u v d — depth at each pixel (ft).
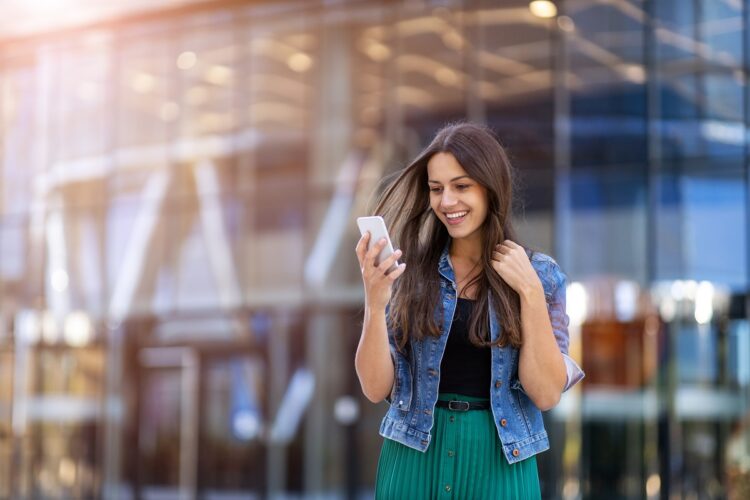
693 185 38.50
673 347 38.40
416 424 9.35
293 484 48.21
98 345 53.78
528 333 9.08
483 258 9.36
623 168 39.83
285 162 49.57
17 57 57.31
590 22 41.16
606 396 39.45
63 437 54.34
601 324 39.75
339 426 47.52
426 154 9.36
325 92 48.62
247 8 50.88
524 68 42.57
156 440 51.90
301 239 48.88
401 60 46.42
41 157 56.39
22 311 56.18
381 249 9.03
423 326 9.30
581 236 40.47
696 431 37.68
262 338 49.62
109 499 52.60
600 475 39.22
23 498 55.01
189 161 52.11
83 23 54.65
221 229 50.98
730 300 37.40
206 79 51.93
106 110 54.65
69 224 55.21
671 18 39.40
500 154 9.28
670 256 38.70
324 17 48.91
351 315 47.47
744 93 37.70
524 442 9.26
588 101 40.88
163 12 52.54
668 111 39.17
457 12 44.80
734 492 36.52
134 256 53.21
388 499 9.43
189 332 51.37
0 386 56.34
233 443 49.90
